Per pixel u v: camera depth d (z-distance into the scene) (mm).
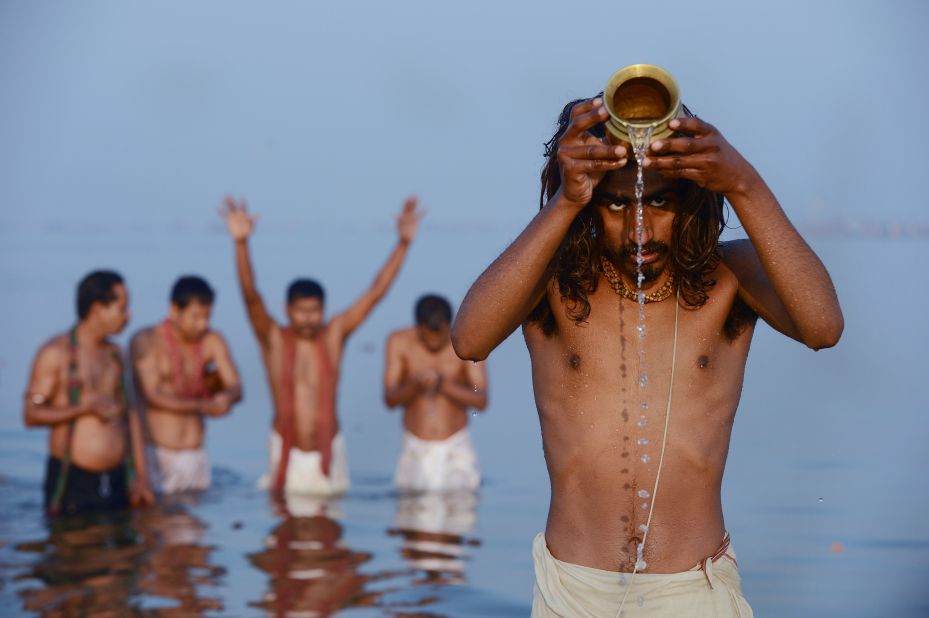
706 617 2945
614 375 3018
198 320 8914
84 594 5684
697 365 3010
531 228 2871
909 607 5129
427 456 8523
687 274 2982
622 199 2904
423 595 5586
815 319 2799
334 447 8570
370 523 7262
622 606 2969
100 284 7988
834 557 5934
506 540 6730
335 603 5488
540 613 3061
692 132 2650
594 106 2656
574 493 3045
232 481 8844
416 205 9055
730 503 7129
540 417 3137
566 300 3045
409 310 18312
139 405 8648
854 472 7957
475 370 8891
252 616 5293
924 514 6777
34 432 10609
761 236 2785
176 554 6492
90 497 7820
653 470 2980
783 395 11453
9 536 6973
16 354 14844
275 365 8695
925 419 9984
